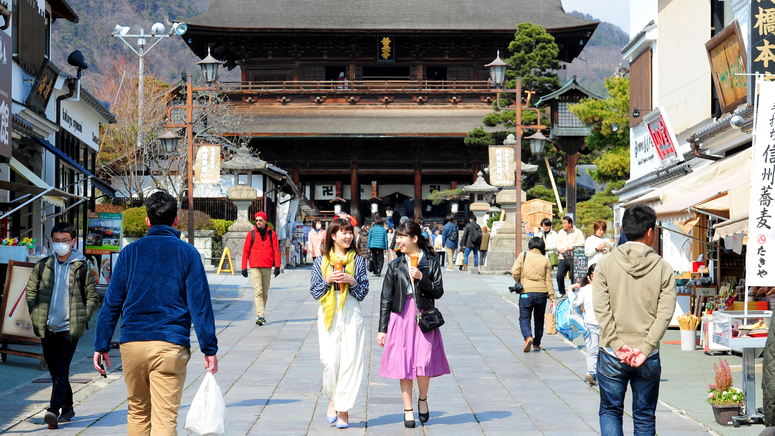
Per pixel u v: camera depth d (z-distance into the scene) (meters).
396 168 58.12
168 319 5.12
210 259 27.45
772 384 4.76
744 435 6.60
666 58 18.09
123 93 40.75
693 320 11.40
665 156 16.97
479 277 24.97
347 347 6.93
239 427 6.96
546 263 11.23
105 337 5.23
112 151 37.38
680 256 15.05
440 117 58.19
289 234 34.03
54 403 6.88
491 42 59.81
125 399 8.14
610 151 37.00
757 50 11.48
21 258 11.12
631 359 5.22
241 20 60.34
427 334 7.03
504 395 8.42
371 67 61.81
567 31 58.91
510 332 13.50
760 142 7.71
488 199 40.41
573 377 9.46
